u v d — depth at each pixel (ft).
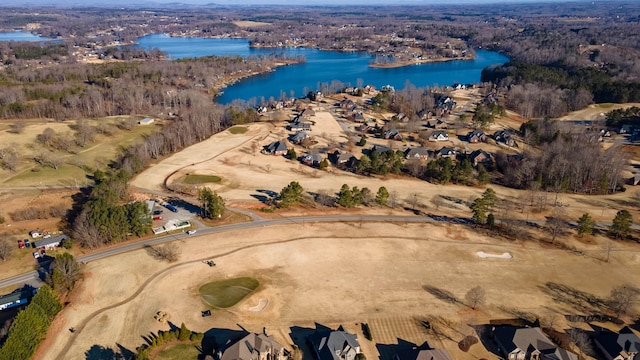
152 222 437.58
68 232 427.33
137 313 316.81
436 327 306.35
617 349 274.98
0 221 442.91
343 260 384.88
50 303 308.19
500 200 505.66
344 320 312.71
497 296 338.75
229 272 366.02
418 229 438.81
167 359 274.98
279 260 383.86
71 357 278.05
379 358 279.69
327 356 272.31
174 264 375.86
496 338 291.58
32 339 278.87
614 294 320.29
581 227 412.98
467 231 435.12
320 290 344.90
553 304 330.75
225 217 456.04
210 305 325.83
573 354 274.57
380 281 356.38
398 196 514.68
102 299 331.36
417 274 366.02
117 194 472.85
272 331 301.22
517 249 403.75
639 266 377.50
